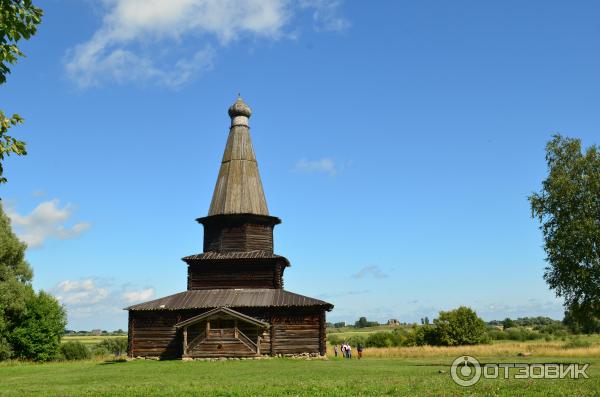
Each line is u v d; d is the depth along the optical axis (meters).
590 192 43.81
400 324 199.38
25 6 14.62
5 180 15.19
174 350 49.41
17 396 22.52
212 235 54.00
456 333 84.88
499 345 76.38
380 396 19.70
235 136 56.69
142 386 25.25
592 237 42.69
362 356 57.31
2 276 63.09
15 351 62.16
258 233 54.06
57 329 64.44
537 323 185.50
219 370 35.88
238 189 54.41
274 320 49.09
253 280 52.16
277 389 22.41
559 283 44.31
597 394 19.00
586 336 111.06
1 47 14.44
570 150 45.91
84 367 42.72
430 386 22.58
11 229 66.50
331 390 21.61
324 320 49.12
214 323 49.16
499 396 19.09
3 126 14.73
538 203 45.75
